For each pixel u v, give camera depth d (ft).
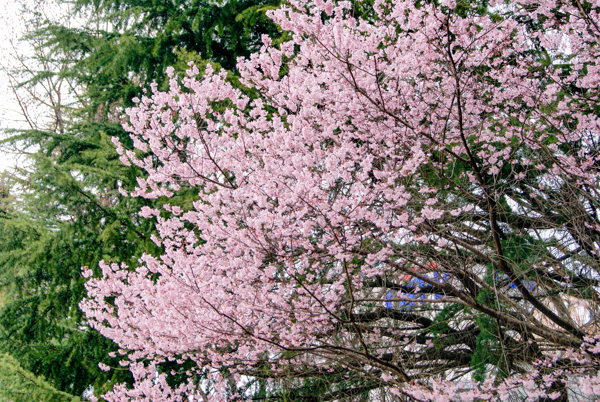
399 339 19.71
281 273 17.51
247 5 28.02
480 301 17.20
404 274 18.74
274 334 17.62
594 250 14.67
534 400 14.88
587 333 14.99
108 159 26.94
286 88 16.88
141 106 16.15
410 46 16.01
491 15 17.10
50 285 22.77
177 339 17.04
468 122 17.16
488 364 17.70
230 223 14.99
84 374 23.20
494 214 15.30
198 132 15.67
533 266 15.01
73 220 24.40
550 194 17.03
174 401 18.79
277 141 15.92
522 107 18.25
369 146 16.12
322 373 19.27
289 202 14.34
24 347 23.36
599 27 14.84
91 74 31.22
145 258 18.12
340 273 16.96
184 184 18.40
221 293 16.08
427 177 17.11
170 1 29.86
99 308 19.16
